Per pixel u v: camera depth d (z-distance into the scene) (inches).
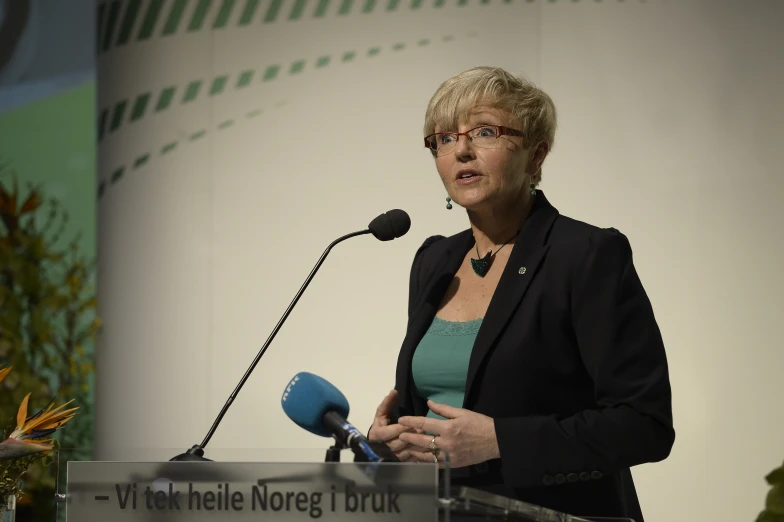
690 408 423.8
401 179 450.9
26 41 533.3
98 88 474.9
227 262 461.7
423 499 171.8
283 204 459.2
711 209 426.3
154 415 461.1
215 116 465.1
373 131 454.0
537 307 234.7
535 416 221.0
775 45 423.8
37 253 502.6
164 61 467.2
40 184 530.0
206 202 464.1
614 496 233.5
